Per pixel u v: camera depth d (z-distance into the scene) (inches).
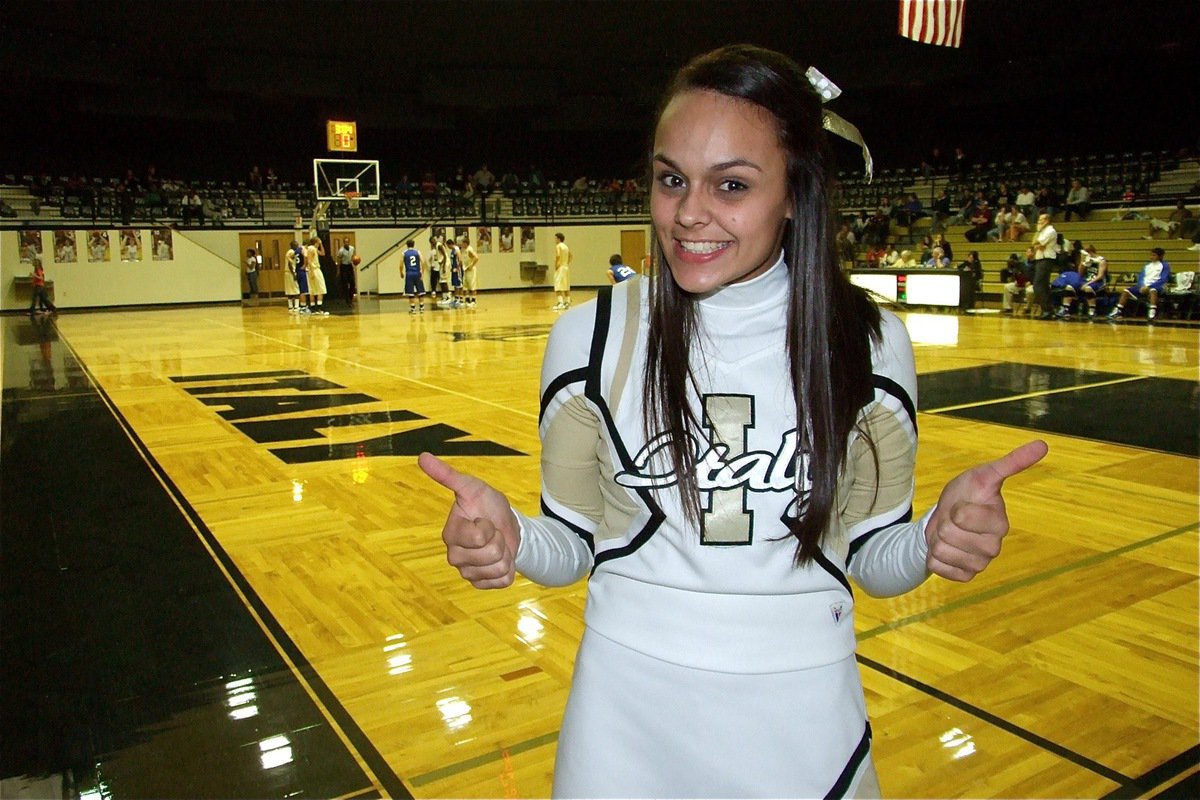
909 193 823.1
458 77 948.6
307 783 84.1
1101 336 457.1
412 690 102.9
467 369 374.0
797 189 39.6
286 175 1027.3
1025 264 585.0
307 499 184.5
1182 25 710.5
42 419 274.7
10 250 743.1
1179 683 103.6
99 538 160.2
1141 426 248.8
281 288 895.7
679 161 38.1
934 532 39.3
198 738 92.7
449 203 967.6
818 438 38.5
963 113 945.5
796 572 39.2
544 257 971.9
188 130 959.6
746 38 858.8
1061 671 106.7
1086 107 874.1
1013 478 197.5
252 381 346.3
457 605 128.3
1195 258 576.4
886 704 98.7
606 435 40.9
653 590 40.1
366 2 738.8
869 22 810.2
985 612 124.4
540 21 804.6
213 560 148.1
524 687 103.3
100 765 87.9
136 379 355.3
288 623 122.5
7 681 106.0
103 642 116.6
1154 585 134.4
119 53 804.6
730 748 38.7
